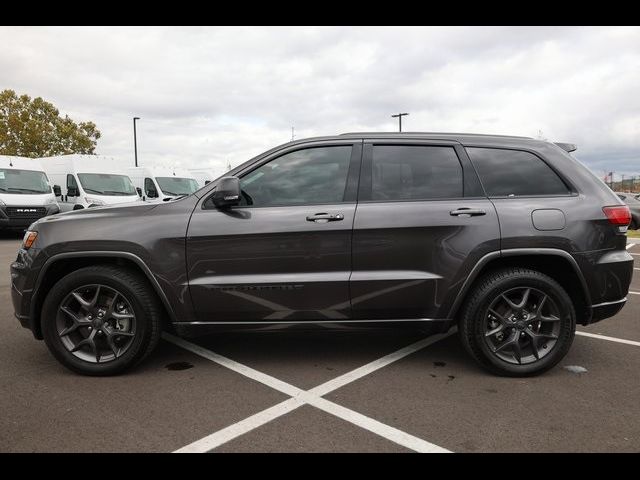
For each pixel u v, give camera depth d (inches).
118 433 110.9
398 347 173.0
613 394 132.4
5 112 1082.1
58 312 142.9
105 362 143.6
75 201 608.1
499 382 141.0
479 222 141.0
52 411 121.5
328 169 147.4
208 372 148.6
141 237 140.8
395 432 111.8
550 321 143.6
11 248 474.0
